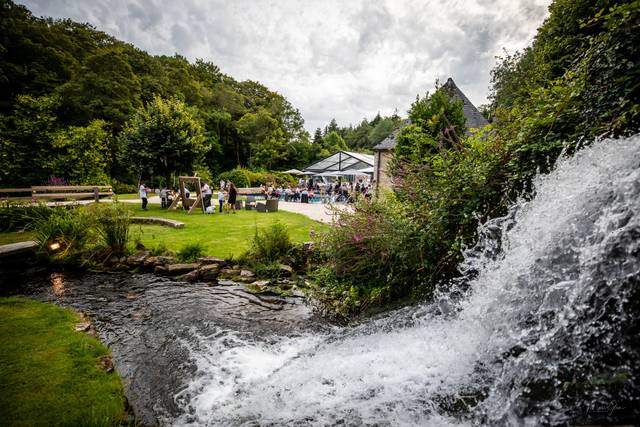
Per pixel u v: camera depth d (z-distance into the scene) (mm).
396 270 4621
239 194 26984
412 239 4172
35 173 18609
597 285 1790
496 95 20938
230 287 5840
